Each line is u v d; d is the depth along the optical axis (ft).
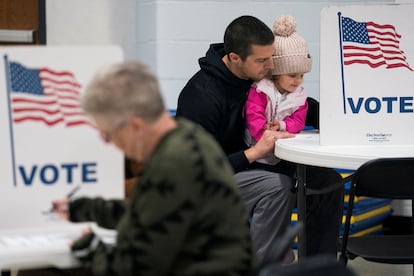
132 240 11.04
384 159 17.62
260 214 21.26
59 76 13.71
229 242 11.16
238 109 21.31
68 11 26.11
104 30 26.45
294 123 21.56
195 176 10.82
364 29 19.30
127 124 11.25
